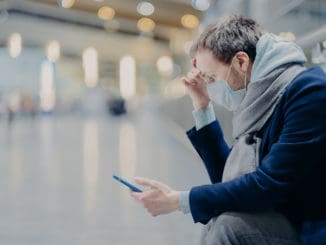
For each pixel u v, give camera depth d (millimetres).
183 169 7094
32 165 7766
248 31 1408
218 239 1321
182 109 11539
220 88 1459
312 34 2373
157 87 35281
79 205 4668
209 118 1743
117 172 6938
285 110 1319
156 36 29094
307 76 1311
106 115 31859
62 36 29938
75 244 3436
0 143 11875
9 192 5367
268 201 1278
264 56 1374
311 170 1304
